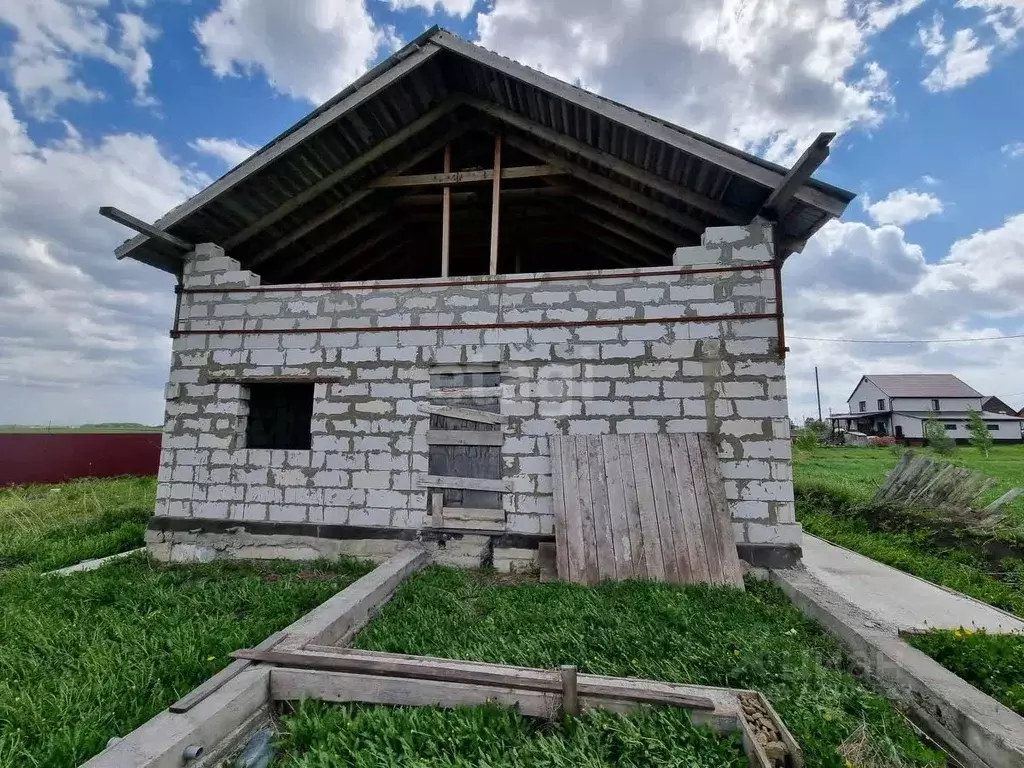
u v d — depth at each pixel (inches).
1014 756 93.6
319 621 151.1
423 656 133.6
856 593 195.9
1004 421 1791.3
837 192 201.0
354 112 244.8
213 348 273.3
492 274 254.2
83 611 181.5
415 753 101.2
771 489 219.0
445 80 259.4
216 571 233.1
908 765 104.1
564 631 153.8
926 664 128.6
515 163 305.9
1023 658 129.6
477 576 223.9
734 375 227.9
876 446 1366.9
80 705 119.8
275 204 271.7
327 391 260.7
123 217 236.8
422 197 303.3
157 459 762.2
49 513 412.8
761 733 100.9
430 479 247.0
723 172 217.5
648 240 291.7
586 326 241.9
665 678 130.9
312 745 106.7
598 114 219.3
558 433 239.6
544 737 105.9
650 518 216.8
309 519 253.8
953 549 285.0
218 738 105.3
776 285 228.1
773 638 150.0
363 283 263.6
